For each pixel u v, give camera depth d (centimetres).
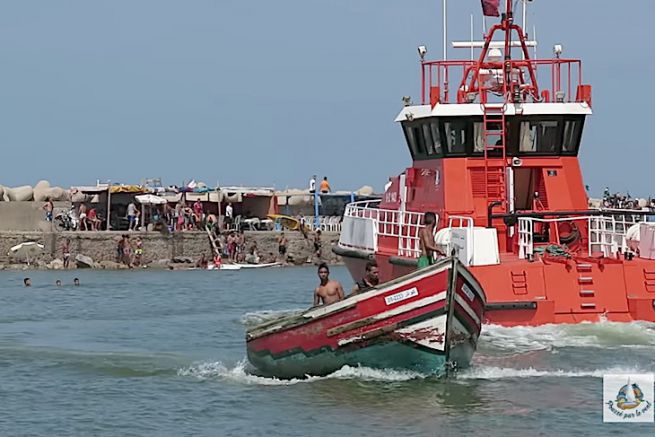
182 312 7975
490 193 6116
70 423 4209
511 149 6150
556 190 6156
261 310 8075
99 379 4978
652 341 4997
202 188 15300
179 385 4766
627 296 5247
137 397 4578
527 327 5184
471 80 6506
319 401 4297
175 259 13525
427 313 4328
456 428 3934
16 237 13500
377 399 4291
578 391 4362
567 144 6191
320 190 16075
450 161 6134
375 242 6450
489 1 6341
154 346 6019
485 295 4772
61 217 14250
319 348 4544
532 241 5522
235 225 14575
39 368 5275
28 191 15400
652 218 10919
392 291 4378
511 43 6525
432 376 4469
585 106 6134
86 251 13488
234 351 5759
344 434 3891
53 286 10550
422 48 6500
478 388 4416
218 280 11269
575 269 5253
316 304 4691
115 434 4038
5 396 4672
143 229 13925
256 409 4269
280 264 13800
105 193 14625
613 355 4825
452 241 5391
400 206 6769
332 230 14750
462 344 4444
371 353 4462
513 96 6091
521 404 4206
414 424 3988
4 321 7494
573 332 5109
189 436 3969
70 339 6397
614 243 5809
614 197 12062
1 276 12069
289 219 14750
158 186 15350
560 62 6412
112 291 9900
